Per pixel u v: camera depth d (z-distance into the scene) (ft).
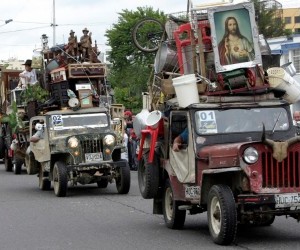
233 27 45.57
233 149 40.42
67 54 87.97
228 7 45.55
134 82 156.87
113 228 49.98
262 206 39.86
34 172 81.30
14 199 70.59
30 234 48.14
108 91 85.76
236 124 44.19
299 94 46.06
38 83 90.17
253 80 45.32
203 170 41.98
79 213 58.85
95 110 77.56
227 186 40.75
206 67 46.29
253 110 44.62
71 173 72.02
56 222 53.72
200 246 41.19
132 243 43.42
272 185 39.93
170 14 50.70
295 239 43.32
